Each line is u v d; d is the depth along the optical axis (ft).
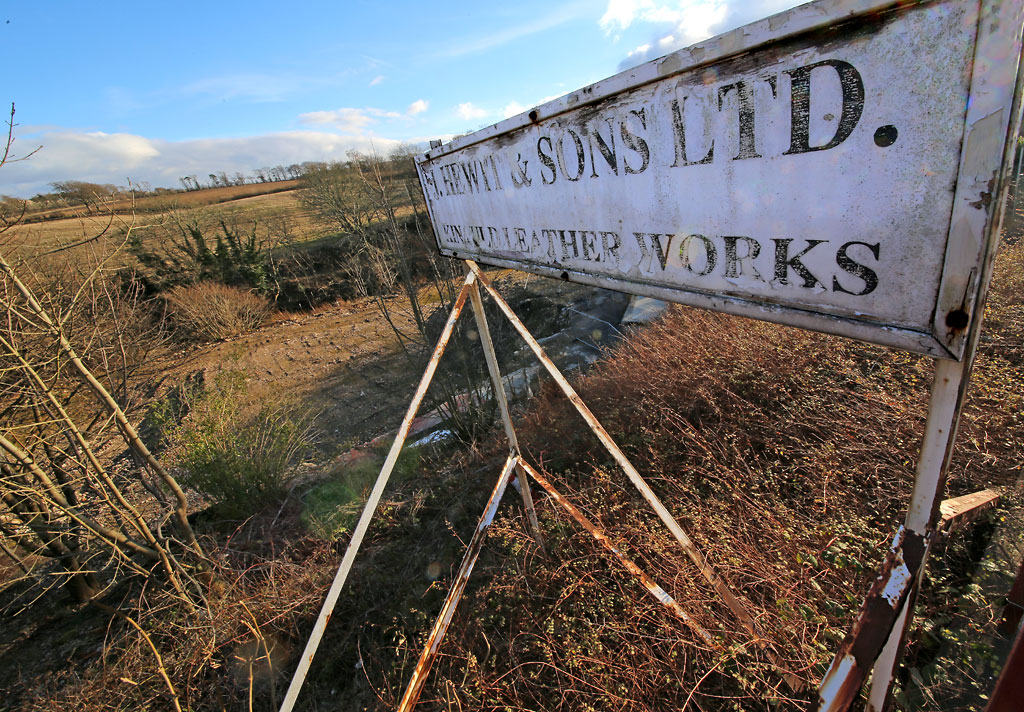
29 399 11.87
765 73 2.30
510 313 6.13
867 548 6.91
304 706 9.38
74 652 12.15
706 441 10.42
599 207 3.74
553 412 16.67
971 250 1.84
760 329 13.08
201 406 17.29
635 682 6.46
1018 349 9.82
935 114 1.82
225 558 12.98
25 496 11.16
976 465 7.70
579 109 3.52
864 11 1.88
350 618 10.91
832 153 2.19
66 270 15.98
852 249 2.26
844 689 2.77
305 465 20.31
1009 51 1.56
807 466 8.63
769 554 7.37
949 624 6.08
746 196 2.62
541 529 10.51
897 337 2.21
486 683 7.77
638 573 6.68
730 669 6.16
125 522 11.42
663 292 3.43
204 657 10.12
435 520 13.30
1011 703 2.73
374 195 26.84
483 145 4.94
